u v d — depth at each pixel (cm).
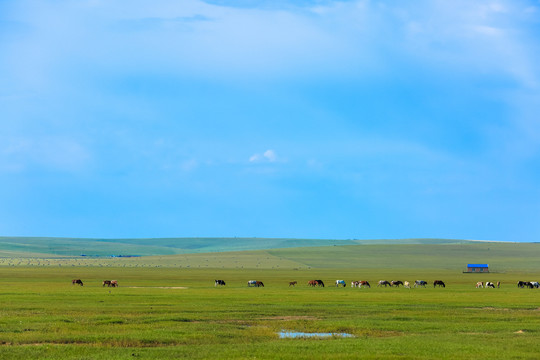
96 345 4850
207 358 4288
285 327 6050
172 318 6481
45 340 5066
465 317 6969
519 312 7600
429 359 4303
